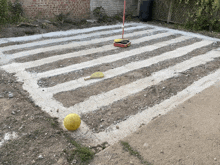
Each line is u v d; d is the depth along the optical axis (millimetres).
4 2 8531
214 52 7371
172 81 5246
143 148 2977
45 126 3482
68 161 2797
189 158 2797
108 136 3393
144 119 3830
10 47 7348
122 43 7762
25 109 3912
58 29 9805
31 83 4977
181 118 3662
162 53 7211
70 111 4000
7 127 3412
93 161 2773
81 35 9203
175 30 10531
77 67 5953
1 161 2760
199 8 10156
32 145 3057
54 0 10484
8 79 5094
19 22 9445
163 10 12203
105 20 11727
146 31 10234
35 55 6719
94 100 4395
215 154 2865
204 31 10250
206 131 3326
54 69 5777
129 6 13180
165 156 2830
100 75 5375
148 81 5242
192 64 6281
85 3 11508
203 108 3979
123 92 4730
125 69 5910
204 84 5062
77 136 3365
